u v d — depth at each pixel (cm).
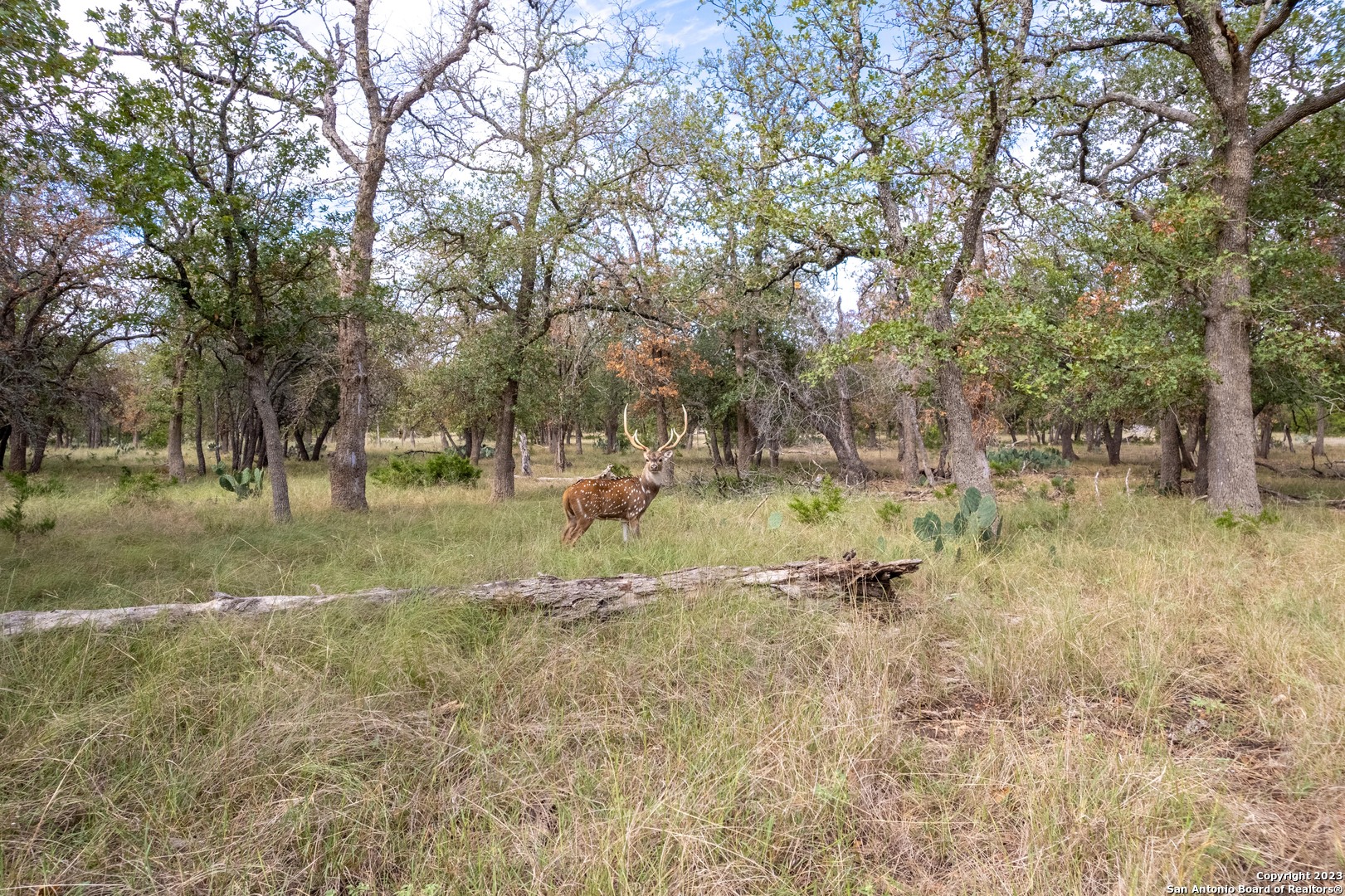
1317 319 1072
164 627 416
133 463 3031
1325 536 766
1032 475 2130
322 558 706
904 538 782
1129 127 1252
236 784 285
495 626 446
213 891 234
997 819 271
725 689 376
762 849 249
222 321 951
